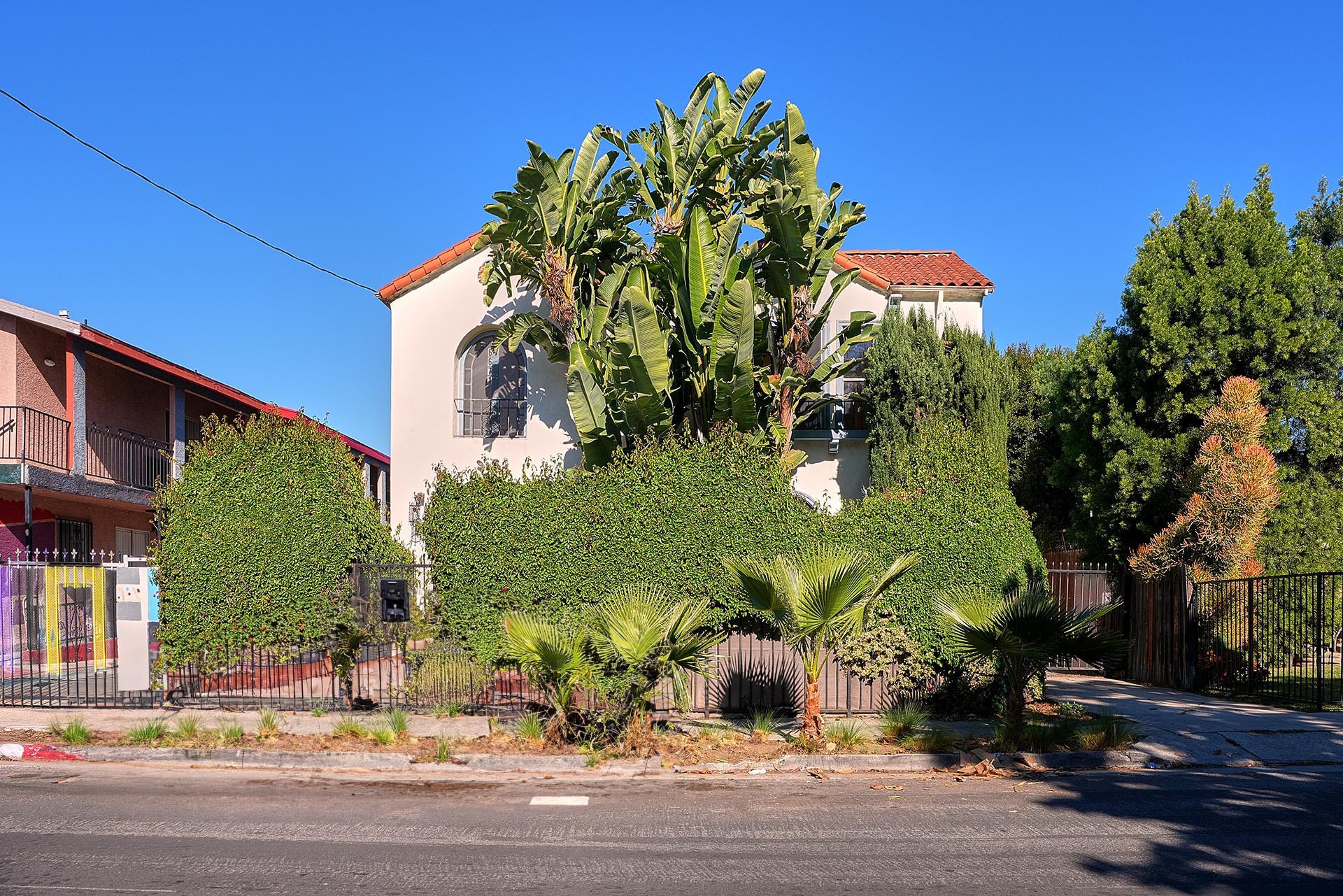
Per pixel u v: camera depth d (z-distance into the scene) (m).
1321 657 12.84
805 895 5.66
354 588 12.20
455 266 18.53
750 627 12.03
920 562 11.99
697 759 9.83
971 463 12.35
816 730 10.33
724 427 14.08
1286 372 17.67
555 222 15.38
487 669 11.97
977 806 8.09
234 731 10.36
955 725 11.49
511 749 10.08
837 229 15.77
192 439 24.47
